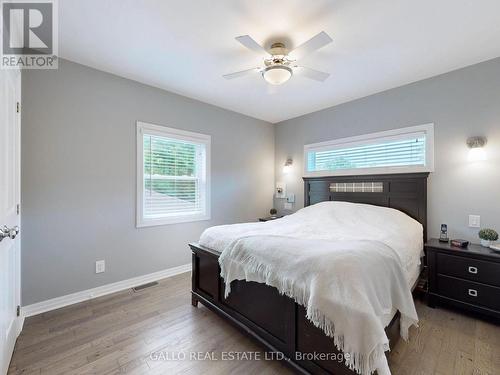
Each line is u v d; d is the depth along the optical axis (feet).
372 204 10.56
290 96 10.99
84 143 8.21
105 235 8.69
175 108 10.62
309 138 13.29
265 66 7.64
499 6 5.52
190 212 11.34
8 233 4.53
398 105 9.97
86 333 6.31
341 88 10.12
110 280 8.80
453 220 8.63
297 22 6.10
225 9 5.68
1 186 4.65
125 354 5.54
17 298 6.23
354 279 4.15
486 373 4.97
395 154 10.11
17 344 5.83
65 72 7.84
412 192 9.43
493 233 7.33
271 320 5.43
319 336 4.50
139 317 7.12
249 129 13.80
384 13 5.77
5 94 4.97
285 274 4.91
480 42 6.96
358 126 11.24
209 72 8.77
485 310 6.85
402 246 6.46
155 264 10.02
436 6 5.53
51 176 7.57
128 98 9.23
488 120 7.97
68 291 7.89
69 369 5.07
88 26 6.27
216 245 7.06
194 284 7.75
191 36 6.71
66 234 7.86
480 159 8.09
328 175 12.37
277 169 14.98
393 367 5.12
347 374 4.08
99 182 8.54
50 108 7.55
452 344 5.90
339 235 6.98
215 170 12.20
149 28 6.37
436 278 7.72
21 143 7.02
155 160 10.14
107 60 7.95
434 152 9.06
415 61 8.01
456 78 8.57
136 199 9.46
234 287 6.38
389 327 4.84
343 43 6.97
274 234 6.87
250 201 13.84
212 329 6.55
